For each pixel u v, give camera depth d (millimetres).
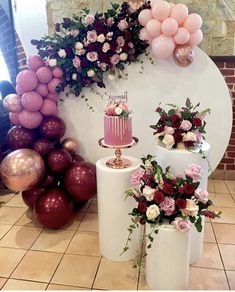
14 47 3465
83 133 2768
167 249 1627
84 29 2371
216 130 2662
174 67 2553
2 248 2141
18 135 2416
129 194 1729
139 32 2395
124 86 2627
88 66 2447
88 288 1766
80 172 2324
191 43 2367
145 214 1615
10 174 2170
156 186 1637
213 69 2539
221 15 2795
